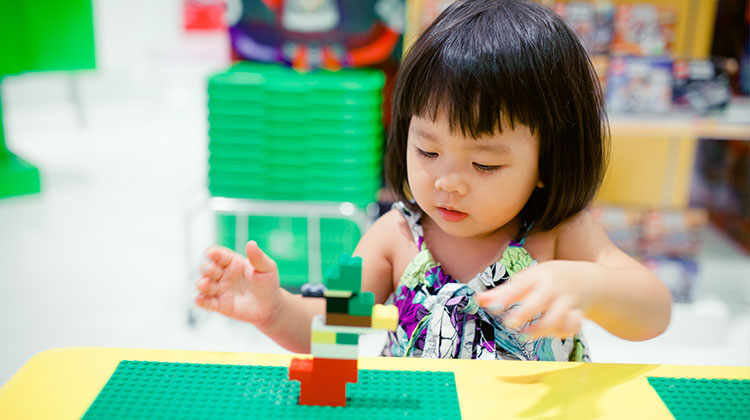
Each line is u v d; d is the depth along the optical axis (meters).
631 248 2.34
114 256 2.74
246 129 2.05
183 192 3.60
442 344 0.86
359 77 2.16
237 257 0.77
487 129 0.75
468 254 0.93
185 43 5.94
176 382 0.64
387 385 0.65
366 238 1.00
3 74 3.23
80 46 3.38
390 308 0.61
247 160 2.07
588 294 0.70
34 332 2.11
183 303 2.35
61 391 0.63
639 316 0.76
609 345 2.15
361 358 0.70
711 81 2.18
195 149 4.56
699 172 3.07
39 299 2.35
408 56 0.83
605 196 2.46
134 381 0.64
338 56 2.33
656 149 2.45
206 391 0.63
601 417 0.61
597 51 2.18
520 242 0.89
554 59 0.78
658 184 2.48
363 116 2.03
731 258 2.74
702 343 2.17
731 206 2.92
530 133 0.77
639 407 0.63
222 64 5.78
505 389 0.65
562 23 0.82
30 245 2.82
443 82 0.75
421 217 0.97
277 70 2.24
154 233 3.01
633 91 2.19
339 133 2.04
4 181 3.36
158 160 4.25
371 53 2.32
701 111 2.19
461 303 0.87
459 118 0.74
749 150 2.78
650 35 2.22
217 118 2.05
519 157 0.77
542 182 0.85
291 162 2.06
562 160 0.82
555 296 0.65
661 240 2.33
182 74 5.76
